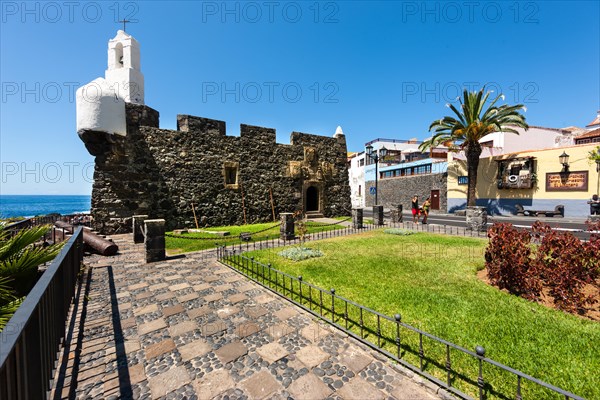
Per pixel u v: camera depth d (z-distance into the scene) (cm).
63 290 365
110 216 1249
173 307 443
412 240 988
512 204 2038
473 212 1180
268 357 305
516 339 326
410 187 3012
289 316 407
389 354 297
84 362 297
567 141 2503
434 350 306
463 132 1855
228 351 317
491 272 517
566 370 268
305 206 1927
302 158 1944
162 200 1404
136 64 1697
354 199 4269
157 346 329
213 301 466
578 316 391
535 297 452
